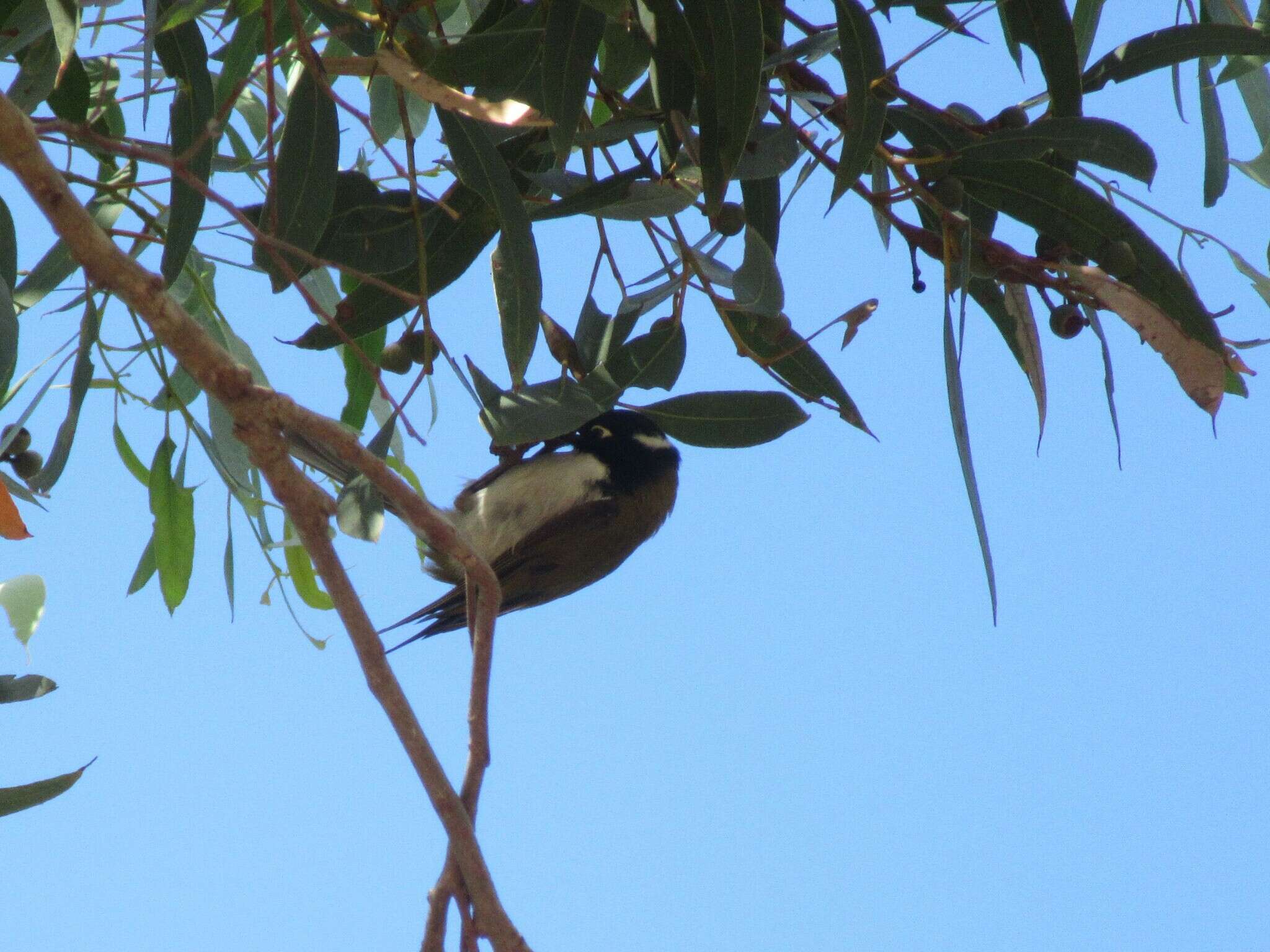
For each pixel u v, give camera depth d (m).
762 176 6.35
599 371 6.59
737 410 6.68
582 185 6.62
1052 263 6.21
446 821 3.58
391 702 3.62
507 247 5.58
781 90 7.16
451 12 7.21
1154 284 5.96
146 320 3.53
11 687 5.88
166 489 7.62
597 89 6.85
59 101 5.57
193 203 5.56
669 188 6.30
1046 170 6.09
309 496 3.68
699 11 5.75
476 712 4.04
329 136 5.63
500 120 4.20
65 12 4.98
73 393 5.95
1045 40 6.20
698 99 5.85
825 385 6.85
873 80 5.79
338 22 5.48
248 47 6.14
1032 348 6.45
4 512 5.25
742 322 6.97
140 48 6.79
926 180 6.32
